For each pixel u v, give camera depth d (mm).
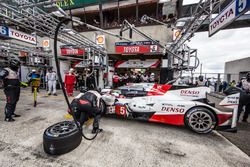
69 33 4754
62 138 1835
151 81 8609
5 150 1933
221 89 9352
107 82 7941
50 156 1824
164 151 2029
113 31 9008
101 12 9320
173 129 2885
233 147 2199
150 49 7328
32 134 2443
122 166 1674
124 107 3170
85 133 2537
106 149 2027
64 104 4777
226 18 2578
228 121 2562
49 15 3902
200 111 2652
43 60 8992
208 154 1983
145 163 1744
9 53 8320
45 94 6848
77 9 10047
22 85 3799
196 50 6145
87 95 2504
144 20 6016
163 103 2939
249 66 12047
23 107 4285
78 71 10492
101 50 7156
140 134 2580
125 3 9039
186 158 1874
